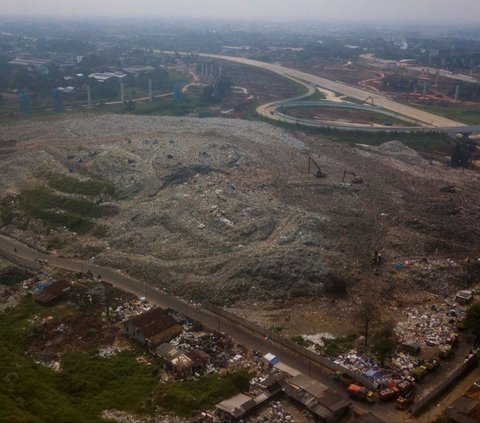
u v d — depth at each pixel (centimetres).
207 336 8069
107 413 6316
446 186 14662
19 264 10638
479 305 8100
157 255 10488
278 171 14150
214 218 11175
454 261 10394
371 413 6369
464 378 7194
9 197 13438
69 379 6944
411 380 6988
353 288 9394
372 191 13575
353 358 7500
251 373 7206
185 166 13475
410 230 11481
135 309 8900
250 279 9419
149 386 6906
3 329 8325
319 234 10812
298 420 6366
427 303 9131
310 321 8494
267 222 11000
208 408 6438
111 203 12444
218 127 18850
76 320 8588
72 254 11031
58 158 15075
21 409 6081
